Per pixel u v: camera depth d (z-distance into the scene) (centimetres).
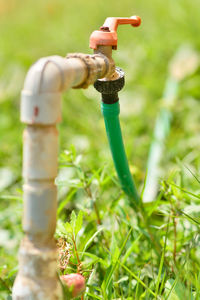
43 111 53
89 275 75
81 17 299
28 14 350
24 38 285
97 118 174
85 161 129
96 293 79
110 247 81
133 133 158
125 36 246
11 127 173
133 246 80
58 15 330
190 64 200
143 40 235
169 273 77
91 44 66
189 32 231
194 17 241
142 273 81
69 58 57
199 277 72
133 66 208
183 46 216
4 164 146
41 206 54
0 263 94
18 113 186
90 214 91
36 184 54
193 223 82
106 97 76
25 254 54
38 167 53
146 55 216
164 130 157
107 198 109
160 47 219
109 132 79
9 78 215
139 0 295
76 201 109
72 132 164
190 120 165
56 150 54
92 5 319
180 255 84
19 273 55
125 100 184
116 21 71
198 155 126
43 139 53
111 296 73
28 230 54
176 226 88
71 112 178
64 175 123
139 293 76
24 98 53
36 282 54
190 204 91
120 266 81
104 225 89
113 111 77
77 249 76
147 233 85
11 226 109
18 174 138
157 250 83
